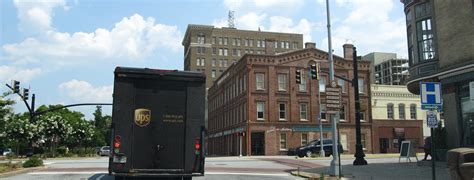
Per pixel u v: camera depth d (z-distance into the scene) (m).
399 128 54.97
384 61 121.94
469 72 18.41
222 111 64.44
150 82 12.16
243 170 21.69
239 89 52.88
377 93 57.28
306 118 50.22
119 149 11.64
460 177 10.40
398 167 20.72
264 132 48.59
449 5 19.75
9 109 20.30
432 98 11.63
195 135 12.16
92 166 23.03
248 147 48.03
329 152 40.72
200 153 12.12
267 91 49.41
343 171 19.64
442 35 20.11
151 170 11.82
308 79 50.75
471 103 18.39
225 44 120.69
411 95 58.44
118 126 11.74
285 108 49.72
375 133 53.81
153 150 11.91
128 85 11.98
